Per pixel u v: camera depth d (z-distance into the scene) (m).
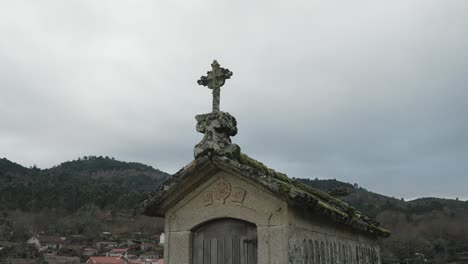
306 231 6.70
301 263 6.36
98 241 95.81
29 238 88.31
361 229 8.97
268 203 6.33
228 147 6.58
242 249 6.55
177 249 6.95
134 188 143.25
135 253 87.31
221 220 6.80
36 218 100.50
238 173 6.36
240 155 6.82
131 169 170.62
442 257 46.78
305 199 6.07
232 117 6.92
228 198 6.66
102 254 84.25
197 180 6.83
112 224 107.12
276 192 6.05
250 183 6.43
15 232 89.06
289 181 8.27
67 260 76.62
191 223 6.91
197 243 6.91
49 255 79.25
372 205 66.81
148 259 76.50
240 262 6.51
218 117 6.72
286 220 6.14
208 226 6.90
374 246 10.77
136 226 107.75
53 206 108.81
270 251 6.16
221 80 7.06
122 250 86.75
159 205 7.11
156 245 95.31
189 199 6.99
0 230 87.00
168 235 7.08
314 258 6.82
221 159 6.41
